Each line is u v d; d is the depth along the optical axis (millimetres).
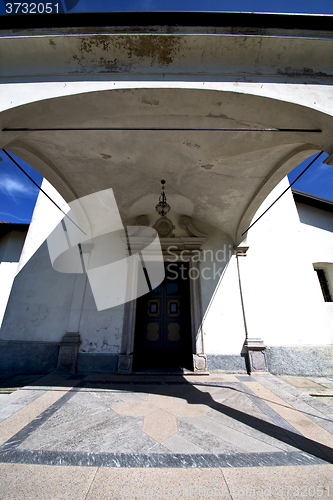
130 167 4652
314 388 4320
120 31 2535
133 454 2223
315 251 6801
